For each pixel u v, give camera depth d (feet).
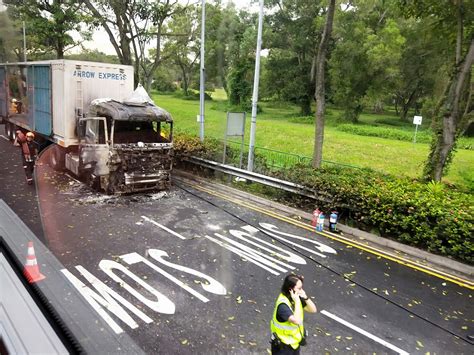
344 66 106.11
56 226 24.39
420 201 27.45
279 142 71.00
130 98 36.04
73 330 3.97
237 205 34.19
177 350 14.80
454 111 35.01
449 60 49.57
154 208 31.58
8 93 37.93
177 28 48.73
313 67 113.70
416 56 104.68
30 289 4.25
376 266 24.16
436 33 39.32
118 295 18.31
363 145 75.97
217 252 23.21
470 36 35.83
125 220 28.04
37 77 38.37
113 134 33.19
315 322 17.60
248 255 23.89
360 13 101.09
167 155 36.42
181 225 27.99
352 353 15.65
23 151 30.42
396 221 27.89
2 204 5.94
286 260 23.82
